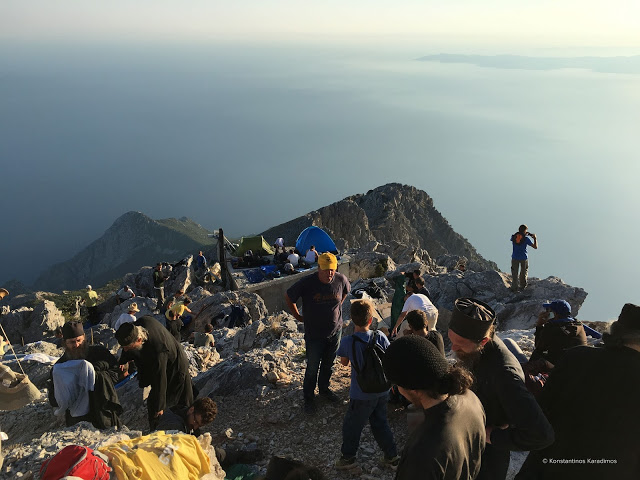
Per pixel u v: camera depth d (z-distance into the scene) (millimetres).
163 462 4293
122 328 6453
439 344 6254
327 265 7492
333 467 6629
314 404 8031
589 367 3707
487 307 3961
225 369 9461
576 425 3732
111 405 7102
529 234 21188
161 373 6773
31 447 6152
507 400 3670
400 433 7246
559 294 20953
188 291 33750
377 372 6102
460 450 3105
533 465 4055
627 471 3602
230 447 7117
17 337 27953
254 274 31578
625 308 3627
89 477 3727
